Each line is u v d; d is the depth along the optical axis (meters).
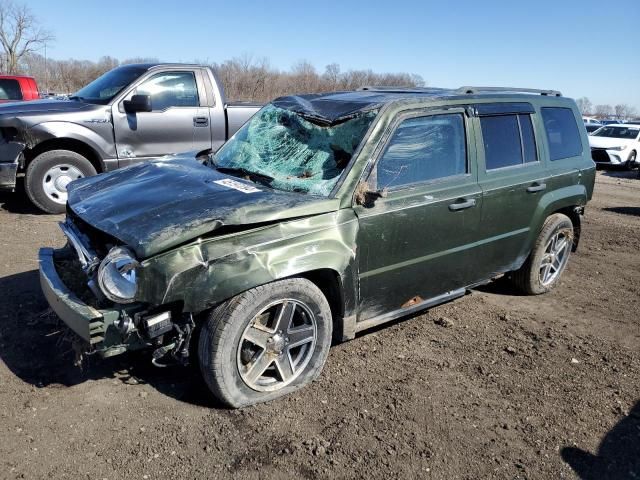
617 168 19.75
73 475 2.64
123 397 3.27
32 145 6.95
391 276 3.75
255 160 3.99
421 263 3.91
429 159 3.94
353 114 3.79
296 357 3.45
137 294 2.80
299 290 3.23
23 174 7.59
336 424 3.15
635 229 8.81
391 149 3.70
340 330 3.59
